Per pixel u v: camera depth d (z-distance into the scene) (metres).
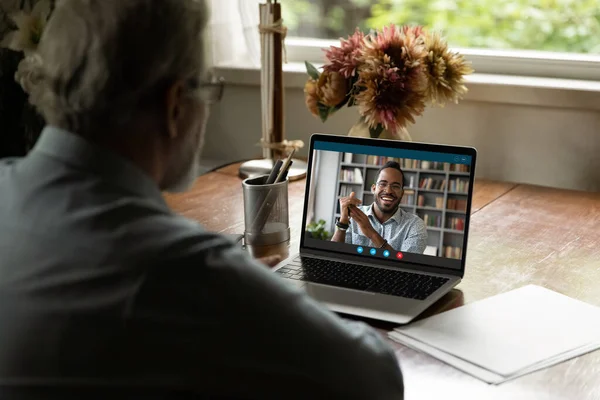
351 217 1.37
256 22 2.19
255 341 0.76
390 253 1.33
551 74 2.12
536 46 2.18
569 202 1.75
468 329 1.13
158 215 0.79
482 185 1.89
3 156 1.95
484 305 1.21
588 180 1.97
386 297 1.21
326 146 1.39
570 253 1.44
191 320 0.74
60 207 0.78
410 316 1.15
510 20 2.19
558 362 1.04
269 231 1.47
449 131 2.07
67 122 0.81
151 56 0.79
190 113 0.87
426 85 1.64
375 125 1.68
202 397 0.77
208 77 0.88
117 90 0.79
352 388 0.83
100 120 0.80
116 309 0.73
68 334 0.73
